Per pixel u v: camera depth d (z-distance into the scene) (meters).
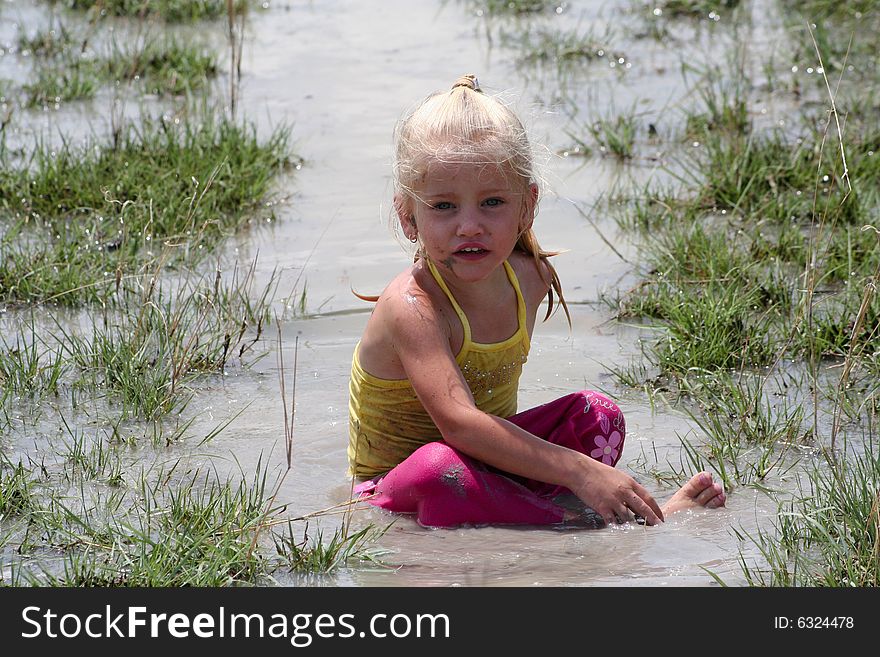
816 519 4.73
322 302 7.45
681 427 5.91
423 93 11.41
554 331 7.10
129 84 11.51
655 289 7.50
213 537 4.74
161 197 8.62
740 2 14.05
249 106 11.18
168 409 6.04
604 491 4.94
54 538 4.79
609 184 9.37
